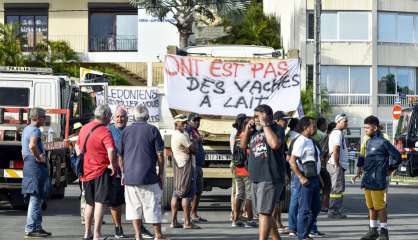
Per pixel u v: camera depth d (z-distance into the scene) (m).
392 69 55.69
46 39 50.53
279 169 12.55
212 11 53.59
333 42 54.84
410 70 56.22
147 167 13.61
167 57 19.62
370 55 54.94
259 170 12.52
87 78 27.36
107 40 52.06
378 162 14.65
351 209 21.48
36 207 15.20
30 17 51.88
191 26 50.09
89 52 51.84
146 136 13.63
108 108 14.27
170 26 51.91
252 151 12.63
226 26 57.06
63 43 49.75
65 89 22.84
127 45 52.16
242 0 51.31
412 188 30.89
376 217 14.94
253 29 56.81
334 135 18.45
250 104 19.55
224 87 19.59
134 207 13.74
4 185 18.34
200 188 17.72
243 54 20.73
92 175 14.07
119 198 14.74
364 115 55.00
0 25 47.78
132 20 52.25
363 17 54.97
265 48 20.83
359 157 16.44
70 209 20.44
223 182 19.72
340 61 54.88
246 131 13.38
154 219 13.75
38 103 22.44
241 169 16.81
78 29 51.97
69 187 28.09
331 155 18.56
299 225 14.05
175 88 19.52
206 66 19.64
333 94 54.78
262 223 12.55
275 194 12.53
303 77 54.75
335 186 18.84
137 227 13.77
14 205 19.34
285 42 56.56
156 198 13.78
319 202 14.12
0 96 22.33
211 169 19.50
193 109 19.48
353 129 54.91
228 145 19.58
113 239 15.05
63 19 51.97
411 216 19.58
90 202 14.34
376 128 14.75
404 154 34.66
